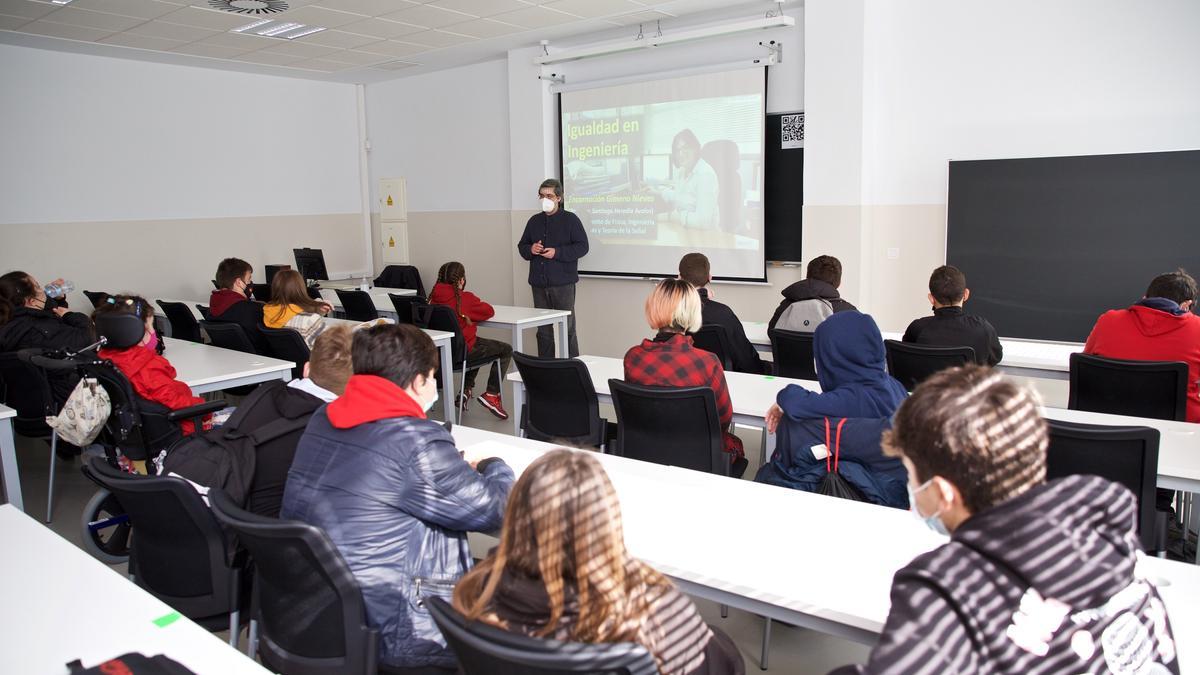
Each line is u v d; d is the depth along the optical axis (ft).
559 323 19.15
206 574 6.43
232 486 6.83
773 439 9.78
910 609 2.87
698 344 13.70
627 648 3.59
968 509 3.09
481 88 25.80
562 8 18.78
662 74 21.47
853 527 5.83
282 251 27.68
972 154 17.17
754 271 20.67
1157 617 3.10
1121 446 6.73
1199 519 8.53
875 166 18.38
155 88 24.16
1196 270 14.82
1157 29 14.98
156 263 24.62
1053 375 12.26
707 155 21.01
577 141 23.47
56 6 17.63
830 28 17.93
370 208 30.09
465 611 4.00
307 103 27.91
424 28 20.40
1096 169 15.49
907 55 17.67
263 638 5.85
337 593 5.32
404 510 5.63
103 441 10.33
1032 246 16.33
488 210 26.32
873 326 7.31
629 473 7.09
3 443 10.39
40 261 22.31
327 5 17.92
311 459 5.81
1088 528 2.88
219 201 25.90
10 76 21.42
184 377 12.17
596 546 3.80
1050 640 2.83
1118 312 10.59
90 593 4.96
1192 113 14.87
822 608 4.67
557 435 11.02
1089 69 15.72
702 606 9.23
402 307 19.51
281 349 14.84
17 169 21.70
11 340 11.96
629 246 22.91
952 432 3.03
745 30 18.75
